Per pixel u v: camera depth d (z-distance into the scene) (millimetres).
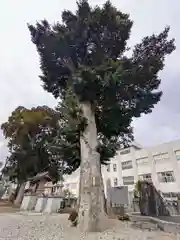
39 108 27812
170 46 11695
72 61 11016
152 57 11195
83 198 7551
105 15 11453
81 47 11359
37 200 16891
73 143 12539
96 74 9344
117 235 5957
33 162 24172
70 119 10047
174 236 5855
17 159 24844
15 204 21750
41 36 11328
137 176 35156
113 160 41188
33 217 11172
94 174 8016
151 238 5523
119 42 12445
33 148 24906
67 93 10836
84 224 6867
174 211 12836
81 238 5492
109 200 15789
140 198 13086
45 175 25203
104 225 7020
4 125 27125
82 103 10289
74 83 9109
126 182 36875
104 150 12664
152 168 33250
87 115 9898
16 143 25328
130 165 37469
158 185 31109
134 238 5520
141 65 10789
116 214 10562
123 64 10336
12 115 26688
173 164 30641
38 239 5320
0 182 32594
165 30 11766
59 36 10445
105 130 13312
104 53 11492
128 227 7496
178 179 29156
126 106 12805
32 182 25547
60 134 13242
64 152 13305
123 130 14398
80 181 8359
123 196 15469
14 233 6223
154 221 8430
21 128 24750
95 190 7605
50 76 12750
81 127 9531
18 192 25516
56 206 15484
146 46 11641
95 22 11305
